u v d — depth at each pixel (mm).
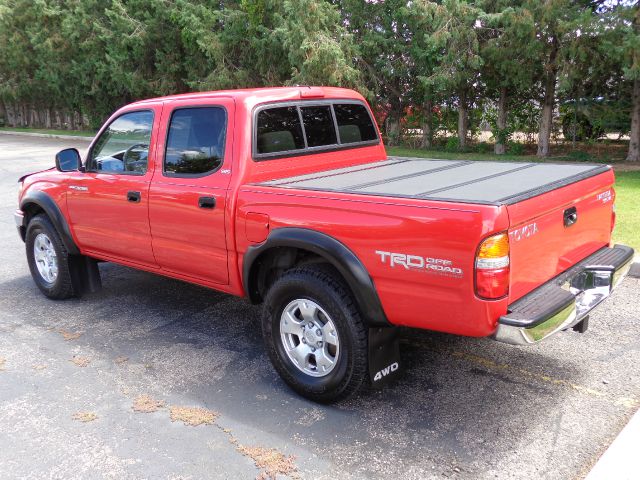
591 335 4551
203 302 5762
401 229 3113
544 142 15164
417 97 18219
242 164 4055
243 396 3889
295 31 14562
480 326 2949
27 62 31797
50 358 4547
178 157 4457
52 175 5613
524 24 12359
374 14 17109
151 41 22766
